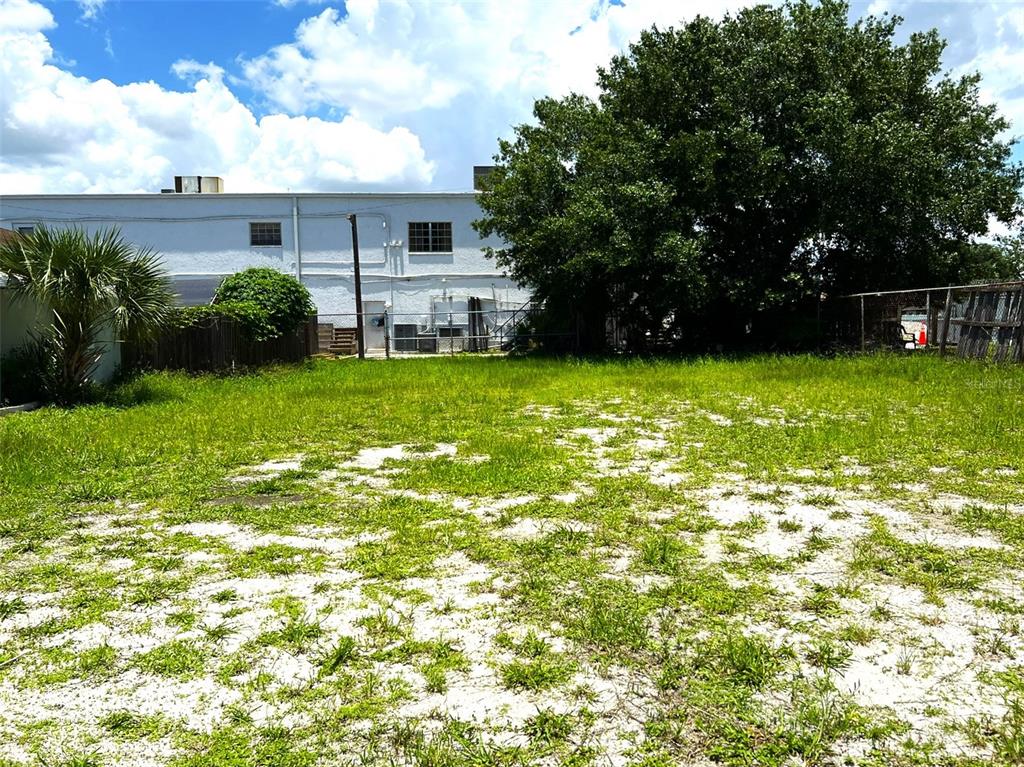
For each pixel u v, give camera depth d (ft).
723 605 10.80
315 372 56.90
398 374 52.08
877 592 11.28
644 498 16.76
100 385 40.68
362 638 9.97
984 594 11.12
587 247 63.62
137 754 7.57
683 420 28.53
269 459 22.31
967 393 32.63
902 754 7.37
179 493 17.83
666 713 8.13
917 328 73.41
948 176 66.08
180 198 92.63
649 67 65.62
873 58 65.72
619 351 77.30
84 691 8.81
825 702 8.21
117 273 36.88
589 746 7.57
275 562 12.96
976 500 16.14
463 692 8.64
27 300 37.63
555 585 11.73
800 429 25.00
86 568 12.85
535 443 23.58
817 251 71.05
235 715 8.21
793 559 12.68
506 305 96.63
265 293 63.05
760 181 61.46
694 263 62.03
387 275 95.04
